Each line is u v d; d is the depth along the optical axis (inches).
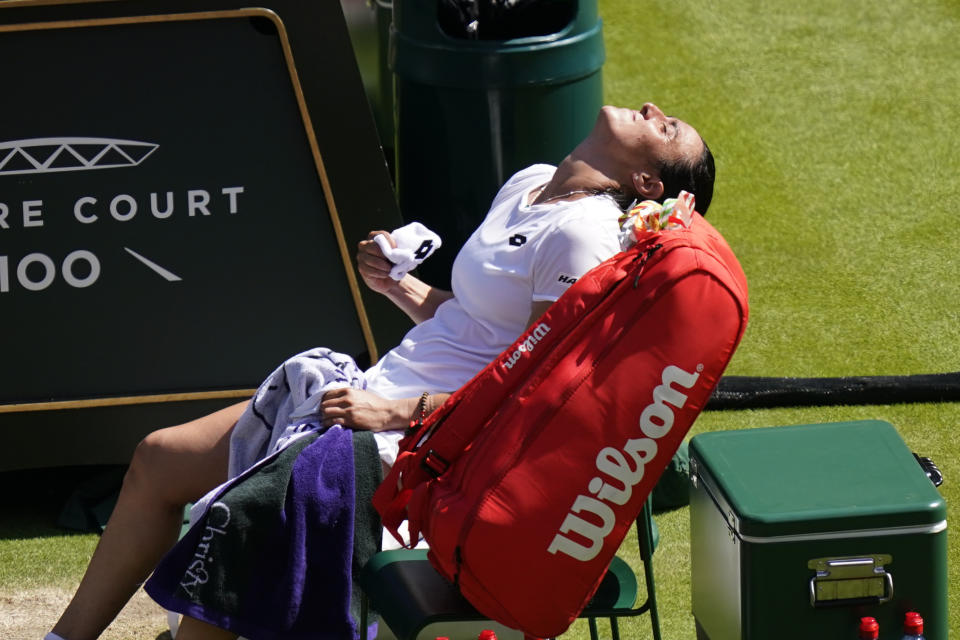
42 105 593.3
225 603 441.1
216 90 603.8
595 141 495.8
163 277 617.9
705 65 1066.1
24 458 628.7
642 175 490.0
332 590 447.5
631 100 1023.0
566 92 684.1
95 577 492.1
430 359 490.9
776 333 779.4
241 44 599.8
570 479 405.4
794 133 986.7
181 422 631.8
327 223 623.5
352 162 618.5
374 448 459.2
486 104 677.3
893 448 461.4
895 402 714.8
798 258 856.3
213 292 622.8
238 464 478.9
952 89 1032.8
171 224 613.9
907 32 1107.3
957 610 546.6
